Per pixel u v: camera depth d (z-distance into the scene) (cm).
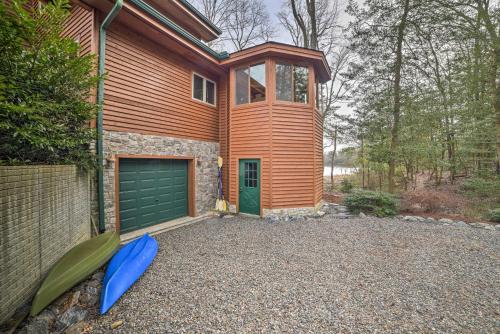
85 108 305
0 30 196
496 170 808
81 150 346
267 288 265
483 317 211
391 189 845
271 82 617
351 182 1264
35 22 234
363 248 393
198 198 649
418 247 395
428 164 922
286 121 631
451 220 571
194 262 339
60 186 273
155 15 448
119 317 212
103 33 410
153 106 514
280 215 627
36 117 227
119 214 456
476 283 273
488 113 787
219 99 733
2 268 172
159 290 260
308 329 197
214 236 472
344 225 547
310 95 658
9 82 215
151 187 532
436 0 725
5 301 175
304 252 377
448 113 820
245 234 485
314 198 657
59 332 189
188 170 635
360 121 1027
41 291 204
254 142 643
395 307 227
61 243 274
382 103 879
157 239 454
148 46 502
